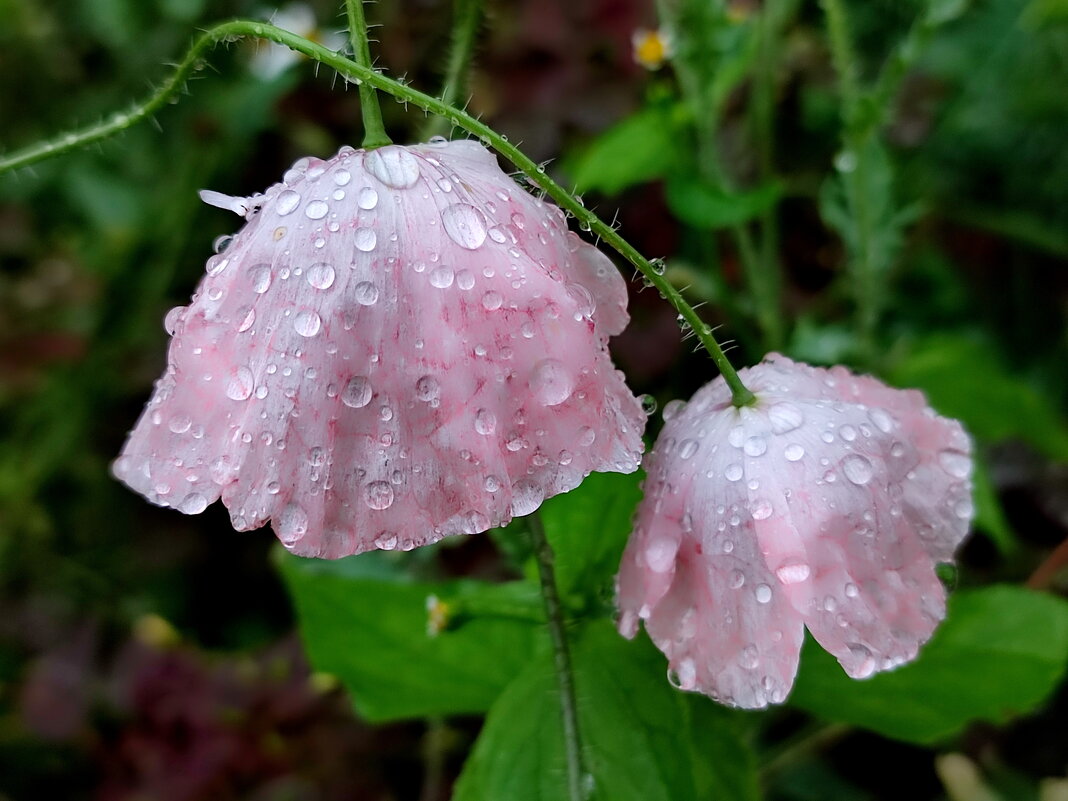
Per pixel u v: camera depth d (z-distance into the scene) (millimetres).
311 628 193
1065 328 313
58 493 327
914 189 314
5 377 336
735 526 142
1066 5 276
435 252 131
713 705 175
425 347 129
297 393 128
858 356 250
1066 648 174
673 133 239
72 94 376
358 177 135
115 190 359
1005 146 315
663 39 245
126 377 329
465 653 195
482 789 164
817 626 138
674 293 145
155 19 356
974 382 242
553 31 296
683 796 160
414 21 290
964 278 317
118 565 312
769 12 249
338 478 128
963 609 177
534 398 131
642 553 151
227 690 269
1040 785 253
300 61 287
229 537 312
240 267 135
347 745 262
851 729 242
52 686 286
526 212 140
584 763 160
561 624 161
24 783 278
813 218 310
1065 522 273
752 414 147
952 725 184
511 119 296
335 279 130
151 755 266
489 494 128
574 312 134
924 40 215
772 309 255
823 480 141
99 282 345
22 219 379
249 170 322
